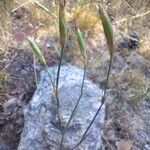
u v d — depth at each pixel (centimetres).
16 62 37
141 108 36
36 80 33
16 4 42
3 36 39
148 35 44
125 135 33
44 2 43
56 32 41
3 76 36
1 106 34
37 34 40
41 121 29
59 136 28
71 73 33
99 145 29
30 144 29
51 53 39
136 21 45
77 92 31
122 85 37
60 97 30
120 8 46
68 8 43
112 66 39
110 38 21
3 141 32
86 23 42
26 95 35
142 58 41
